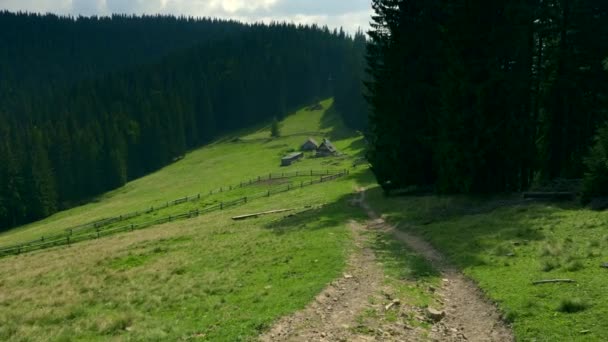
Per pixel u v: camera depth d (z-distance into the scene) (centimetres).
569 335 1147
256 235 3228
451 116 3366
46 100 18025
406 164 3962
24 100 19075
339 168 8362
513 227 2358
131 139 13838
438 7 3725
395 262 2059
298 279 1870
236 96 18550
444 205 3262
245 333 1320
